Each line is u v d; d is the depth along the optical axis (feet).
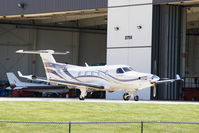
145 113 311.68
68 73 454.40
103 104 361.71
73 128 240.94
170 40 483.10
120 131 239.09
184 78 497.87
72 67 458.50
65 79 455.63
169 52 482.69
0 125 246.68
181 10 493.36
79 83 440.04
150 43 468.75
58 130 236.02
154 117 294.66
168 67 482.28
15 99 442.09
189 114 309.42
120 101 421.59
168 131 243.19
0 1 603.26
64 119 281.74
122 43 492.13
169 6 481.05
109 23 503.20
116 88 433.89
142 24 475.31
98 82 438.40
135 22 481.05
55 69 461.78
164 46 479.41
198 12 554.05
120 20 493.77
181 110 327.88
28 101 385.29
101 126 248.32
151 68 469.57
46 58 466.29
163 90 478.18
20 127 241.96
